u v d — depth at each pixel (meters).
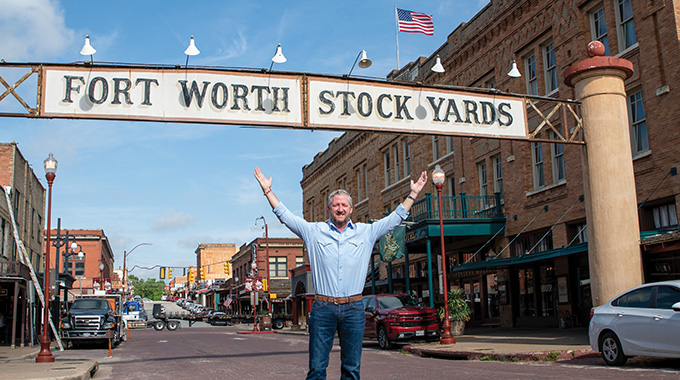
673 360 11.07
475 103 15.33
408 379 10.57
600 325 11.21
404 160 34.00
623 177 14.63
